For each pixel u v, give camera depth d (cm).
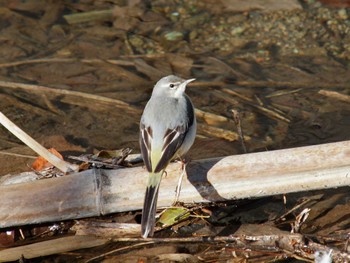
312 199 1191
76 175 1071
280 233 1090
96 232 1104
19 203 1054
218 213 1155
